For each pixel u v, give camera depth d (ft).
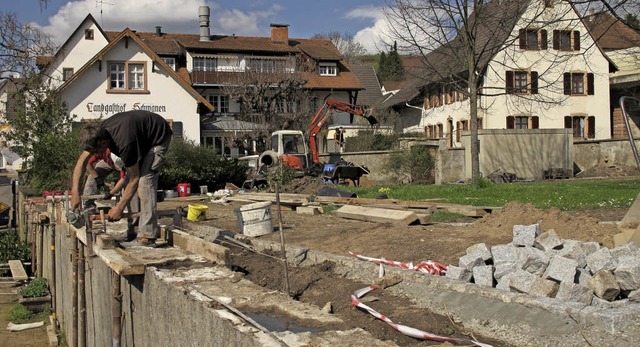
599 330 13.51
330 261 23.04
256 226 33.86
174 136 97.14
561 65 124.26
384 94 211.61
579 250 18.15
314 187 66.49
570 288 15.61
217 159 87.71
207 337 14.79
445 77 80.07
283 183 71.26
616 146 101.40
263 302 15.97
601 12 43.91
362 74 208.95
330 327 14.16
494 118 127.03
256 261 25.72
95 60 114.52
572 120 131.13
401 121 164.04
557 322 14.39
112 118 23.47
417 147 97.91
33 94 83.71
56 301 45.73
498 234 27.20
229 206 55.77
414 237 28.17
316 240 30.58
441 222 35.81
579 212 40.22
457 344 14.20
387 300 18.37
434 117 153.17
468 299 16.89
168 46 164.04
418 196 57.26
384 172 99.55
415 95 155.94
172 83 119.44
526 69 86.84
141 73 118.42
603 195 50.21
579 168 105.60
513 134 96.94
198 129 120.78
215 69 164.04
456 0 72.02
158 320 18.76
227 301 16.03
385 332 15.35
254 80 149.48
